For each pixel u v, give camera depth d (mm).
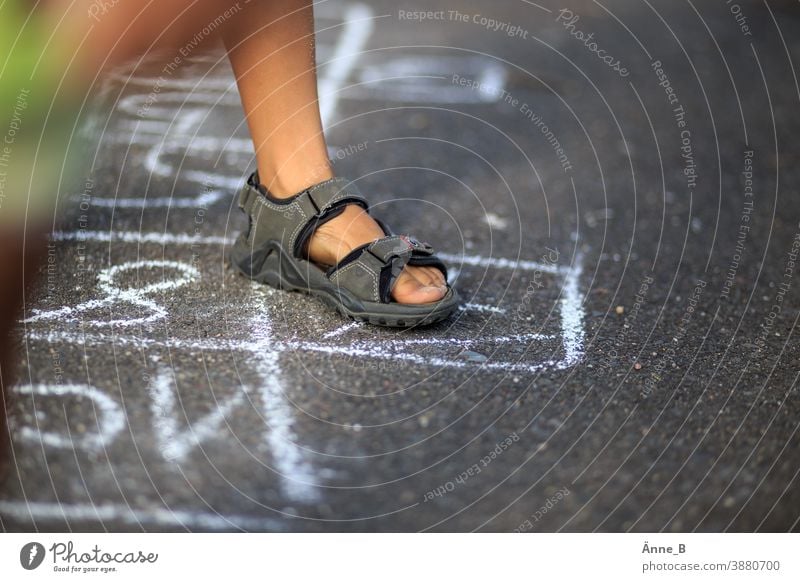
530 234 2156
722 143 2811
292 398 1396
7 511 1142
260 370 1463
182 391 1391
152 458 1245
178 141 2553
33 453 1229
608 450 1326
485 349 1594
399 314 1583
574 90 3227
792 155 2736
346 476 1246
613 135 2842
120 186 2229
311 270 1672
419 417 1374
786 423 1412
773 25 4180
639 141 2803
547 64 3482
